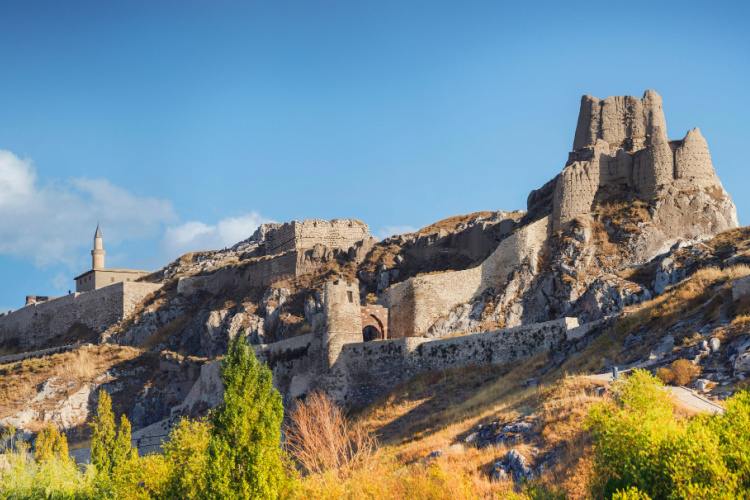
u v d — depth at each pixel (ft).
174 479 136.46
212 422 118.52
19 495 143.64
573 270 217.56
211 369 237.04
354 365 205.77
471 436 127.65
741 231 209.97
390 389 196.75
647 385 88.99
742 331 123.85
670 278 196.54
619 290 199.11
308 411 166.09
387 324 233.14
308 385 209.97
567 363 157.48
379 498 97.14
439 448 127.85
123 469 145.28
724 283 151.64
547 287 218.59
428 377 189.88
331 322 210.38
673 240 220.43
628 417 82.79
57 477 148.87
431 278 231.50
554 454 107.45
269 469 113.29
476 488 99.76
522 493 93.50
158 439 230.07
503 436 120.06
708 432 75.51
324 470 116.47
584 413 115.14
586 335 167.73
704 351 124.47
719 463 71.20
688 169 233.35
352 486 101.65
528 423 121.29
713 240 209.36
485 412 143.13
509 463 109.40
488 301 226.99
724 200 227.20
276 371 221.46
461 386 178.09
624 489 75.15
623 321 159.74
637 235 221.46
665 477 74.28
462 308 227.61
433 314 228.84
